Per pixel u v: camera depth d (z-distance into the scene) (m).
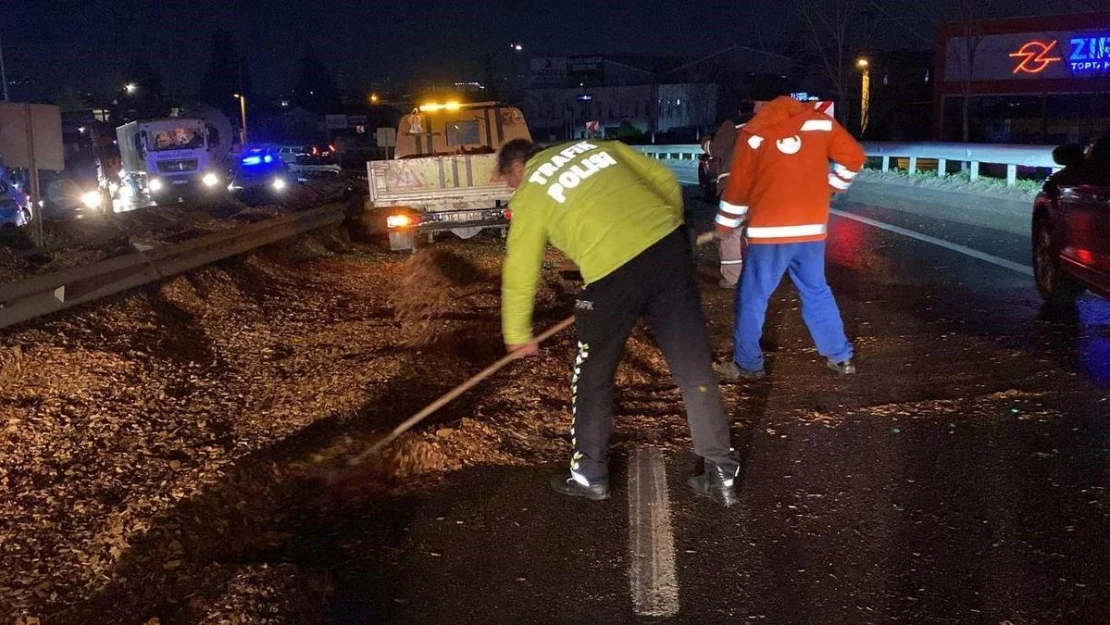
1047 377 5.96
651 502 4.59
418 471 5.12
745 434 5.39
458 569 4.07
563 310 9.23
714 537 4.21
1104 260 6.83
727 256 9.55
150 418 5.79
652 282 4.22
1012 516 4.18
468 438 5.36
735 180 5.90
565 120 71.56
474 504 4.68
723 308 8.94
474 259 13.12
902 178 21.78
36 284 6.86
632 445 5.34
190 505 4.43
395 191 13.96
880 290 9.18
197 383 6.71
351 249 15.12
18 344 6.61
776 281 6.06
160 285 8.99
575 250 4.25
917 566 3.85
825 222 5.94
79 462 5.04
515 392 6.21
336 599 3.87
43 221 12.63
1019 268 9.82
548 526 4.41
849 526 4.22
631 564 4.03
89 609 3.63
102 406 5.88
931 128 41.06
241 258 11.25
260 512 4.68
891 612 3.55
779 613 3.60
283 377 6.91
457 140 15.91
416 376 6.69
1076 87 31.92
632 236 4.18
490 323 8.53
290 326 8.78
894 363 6.57
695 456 5.13
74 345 6.89
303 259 13.33
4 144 10.77
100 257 10.40
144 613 3.60
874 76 46.03
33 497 4.55
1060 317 7.50
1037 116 37.19
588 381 4.45
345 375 6.74
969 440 5.04
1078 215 7.25
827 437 5.26
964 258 10.69
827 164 5.85
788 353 7.05
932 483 4.57
